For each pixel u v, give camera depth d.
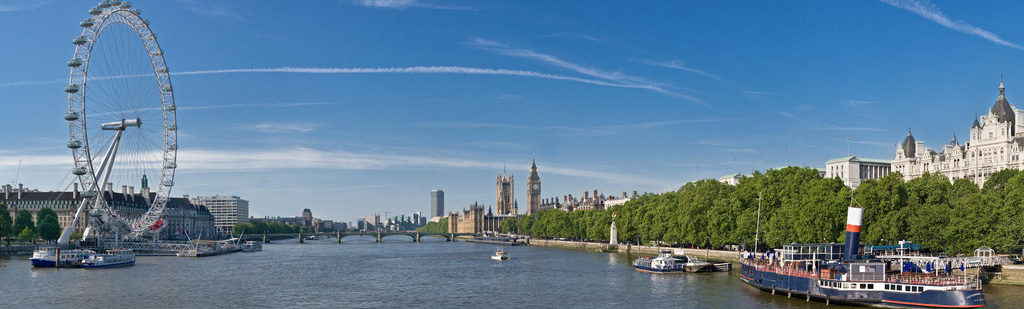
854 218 122.56
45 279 168.25
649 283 155.12
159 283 163.50
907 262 122.75
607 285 153.88
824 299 117.56
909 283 106.56
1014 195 156.75
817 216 168.00
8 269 194.12
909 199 162.50
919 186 171.62
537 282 164.50
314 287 157.38
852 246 122.56
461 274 191.12
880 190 162.12
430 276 185.38
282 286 159.25
